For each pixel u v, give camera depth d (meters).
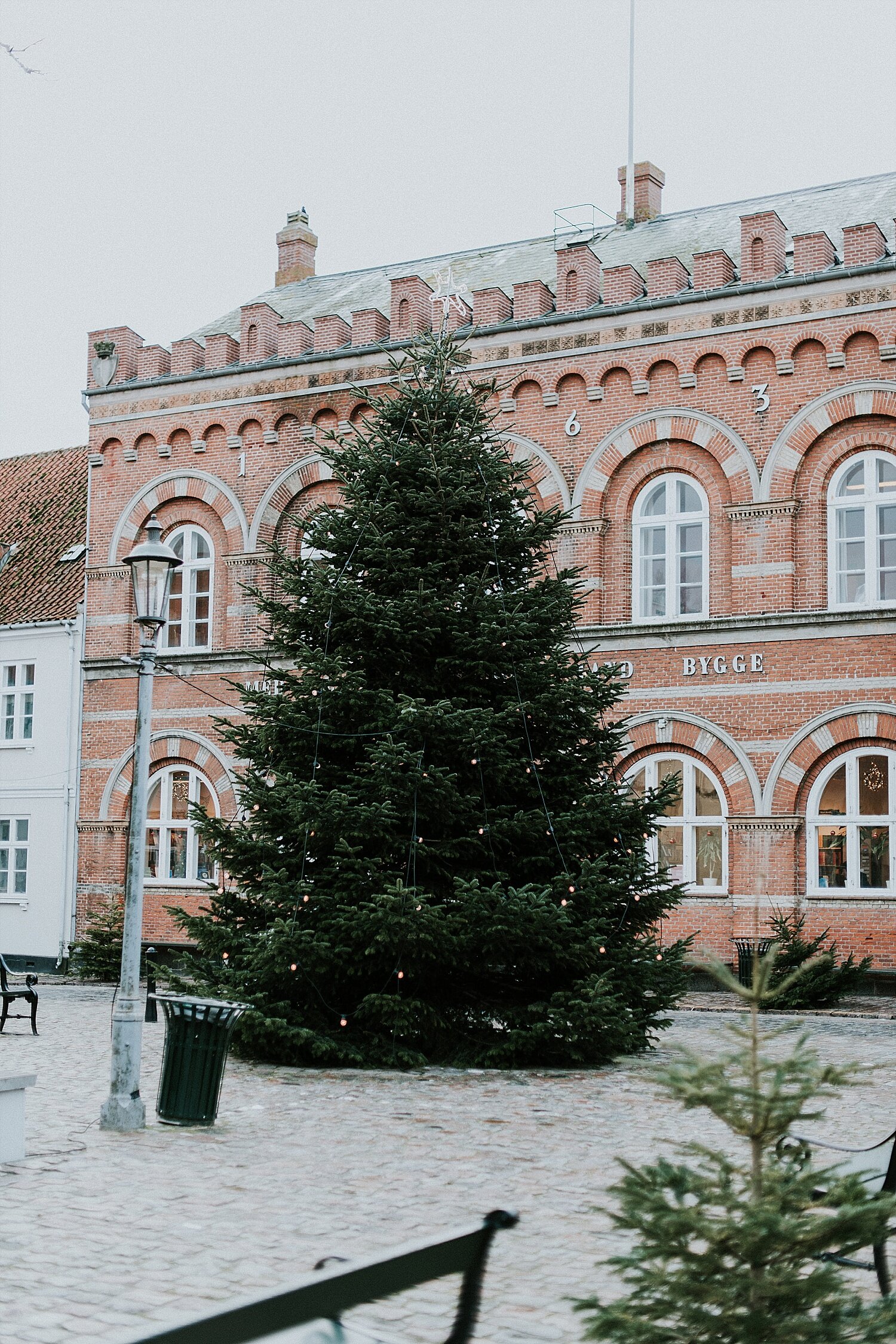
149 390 31.94
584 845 17.50
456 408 18.78
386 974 16.81
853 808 24.78
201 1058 12.32
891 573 25.06
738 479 26.11
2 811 33.09
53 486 38.69
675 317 26.83
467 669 17.75
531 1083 15.27
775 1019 21.22
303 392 30.33
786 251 28.42
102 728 31.77
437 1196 9.66
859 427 25.34
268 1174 10.27
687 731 26.02
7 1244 8.14
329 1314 4.04
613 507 27.38
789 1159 5.61
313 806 16.48
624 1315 5.03
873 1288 7.57
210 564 31.17
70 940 31.70
